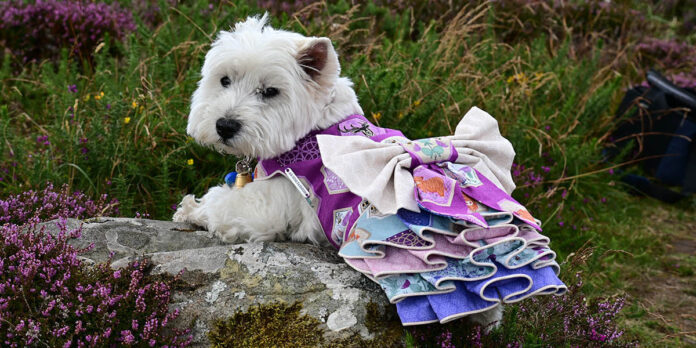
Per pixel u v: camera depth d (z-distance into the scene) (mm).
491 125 1080
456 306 932
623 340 1140
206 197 1118
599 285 1345
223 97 1021
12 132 1424
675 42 2732
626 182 1793
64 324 920
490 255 944
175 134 1371
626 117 1825
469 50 1910
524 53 2064
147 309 938
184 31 1763
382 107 1456
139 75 1510
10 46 1840
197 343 936
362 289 969
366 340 938
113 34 1862
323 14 2094
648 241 1524
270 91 1021
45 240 989
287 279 972
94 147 1304
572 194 1596
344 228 995
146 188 1341
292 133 1034
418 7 2355
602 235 1515
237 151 1040
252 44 1015
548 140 1609
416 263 938
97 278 955
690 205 1733
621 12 2760
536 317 1074
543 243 959
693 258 1475
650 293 1352
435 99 1492
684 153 1741
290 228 1069
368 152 977
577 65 2068
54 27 1834
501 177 1037
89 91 1551
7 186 1257
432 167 991
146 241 1051
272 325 941
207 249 1005
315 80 1044
